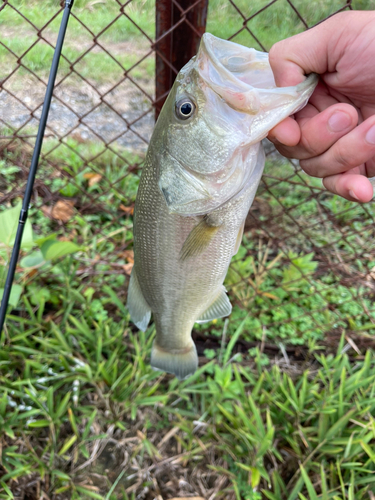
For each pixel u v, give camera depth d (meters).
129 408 0.47
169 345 0.38
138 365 0.49
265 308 0.56
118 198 0.65
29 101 0.78
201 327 0.55
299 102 0.23
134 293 0.35
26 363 0.46
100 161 0.70
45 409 0.43
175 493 0.44
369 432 0.40
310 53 0.24
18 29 0.87
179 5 0.32
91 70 0.84
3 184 0.65
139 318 0.36
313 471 0.42
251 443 0.43
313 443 0.43
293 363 0.52
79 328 0.49
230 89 0.22
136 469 0.45
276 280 0.56
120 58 0.87
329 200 0.67
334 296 0.57
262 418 0.46
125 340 0.53
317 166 0.25
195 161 0.25
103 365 0.47
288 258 0.54
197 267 0.30
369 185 0.25
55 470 0.42
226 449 0.43
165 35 0.32
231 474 0.42
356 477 0.40
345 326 0.54
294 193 0.67
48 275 0.55
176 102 0.24
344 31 0.23
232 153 0.24
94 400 0.48
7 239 0.45
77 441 0.45
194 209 0.26
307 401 0.44
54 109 0.77
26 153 0.68
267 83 0.25
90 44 0.88
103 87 0.83
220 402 0.46
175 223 0.28
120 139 0.73
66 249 0.46
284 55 0.24
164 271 0.30
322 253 0.60
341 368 0.46
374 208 0.64
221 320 0.55
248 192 0.26
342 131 0.23
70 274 0.54
